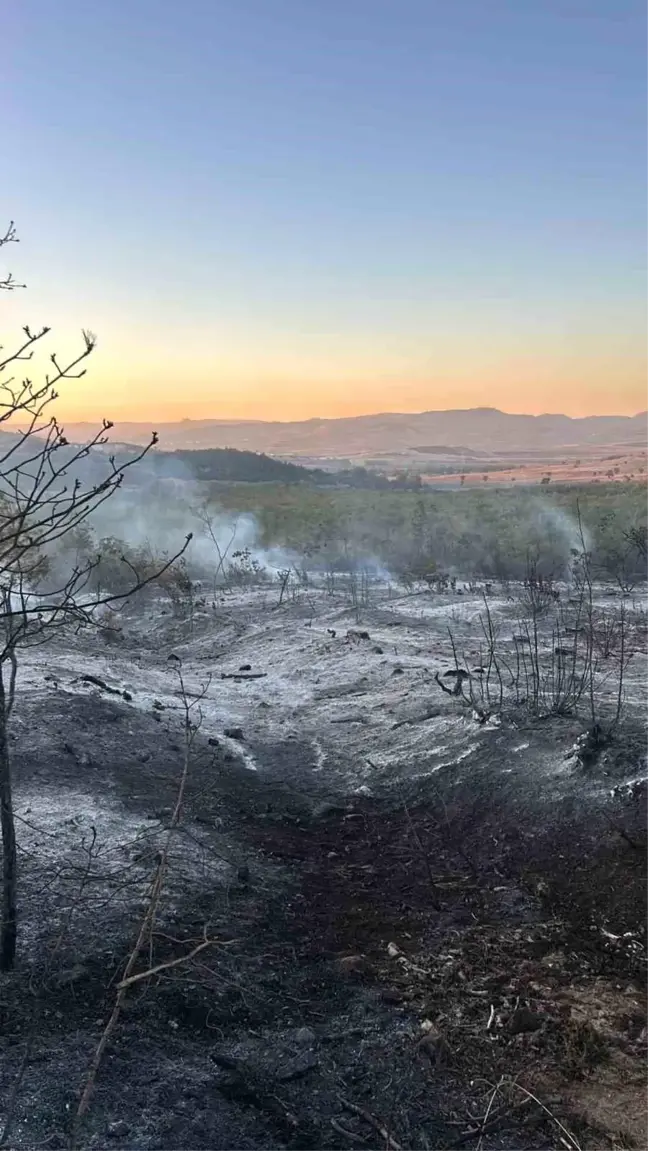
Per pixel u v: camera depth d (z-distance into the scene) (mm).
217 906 4148
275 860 4879
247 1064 3021
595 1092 2975
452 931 4137
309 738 7270
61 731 6422
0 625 3207
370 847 5164
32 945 3518
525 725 6418
